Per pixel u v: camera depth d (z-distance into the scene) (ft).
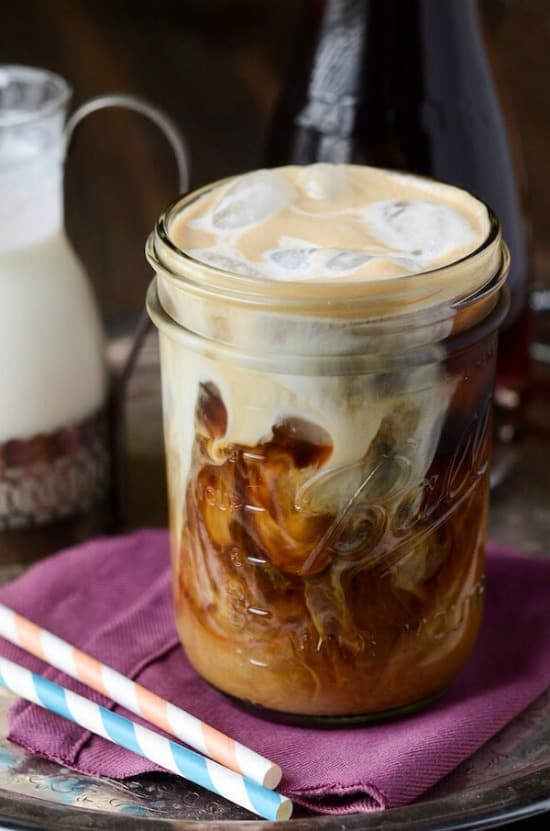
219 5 4.25
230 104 3.81
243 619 1.85
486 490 1.90
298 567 1.81
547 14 3.61
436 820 1.77
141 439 2.44
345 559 1.80
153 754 1.83
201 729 1.85
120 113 3.76
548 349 2.59
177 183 3.51
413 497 1.80
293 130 2.24
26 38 4.05
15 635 1.98
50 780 1.86
